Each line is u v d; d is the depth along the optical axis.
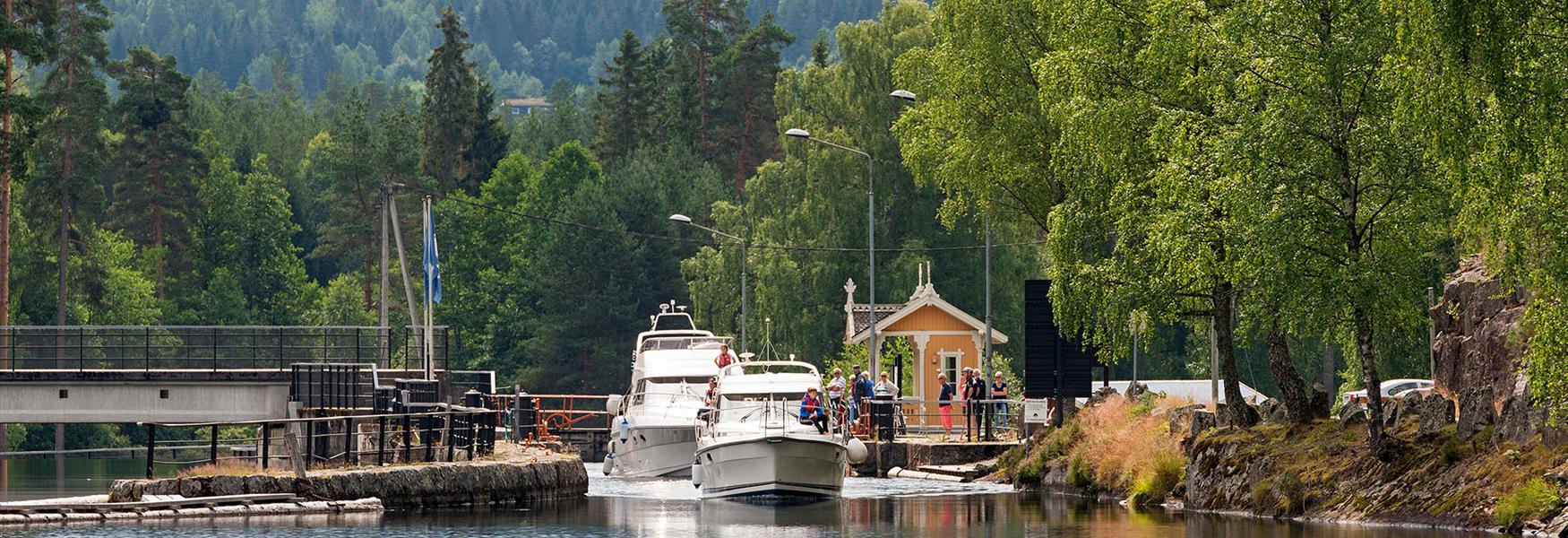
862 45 191.12
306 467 79.19
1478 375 72.88
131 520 70.00
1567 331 52.19
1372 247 67.12
